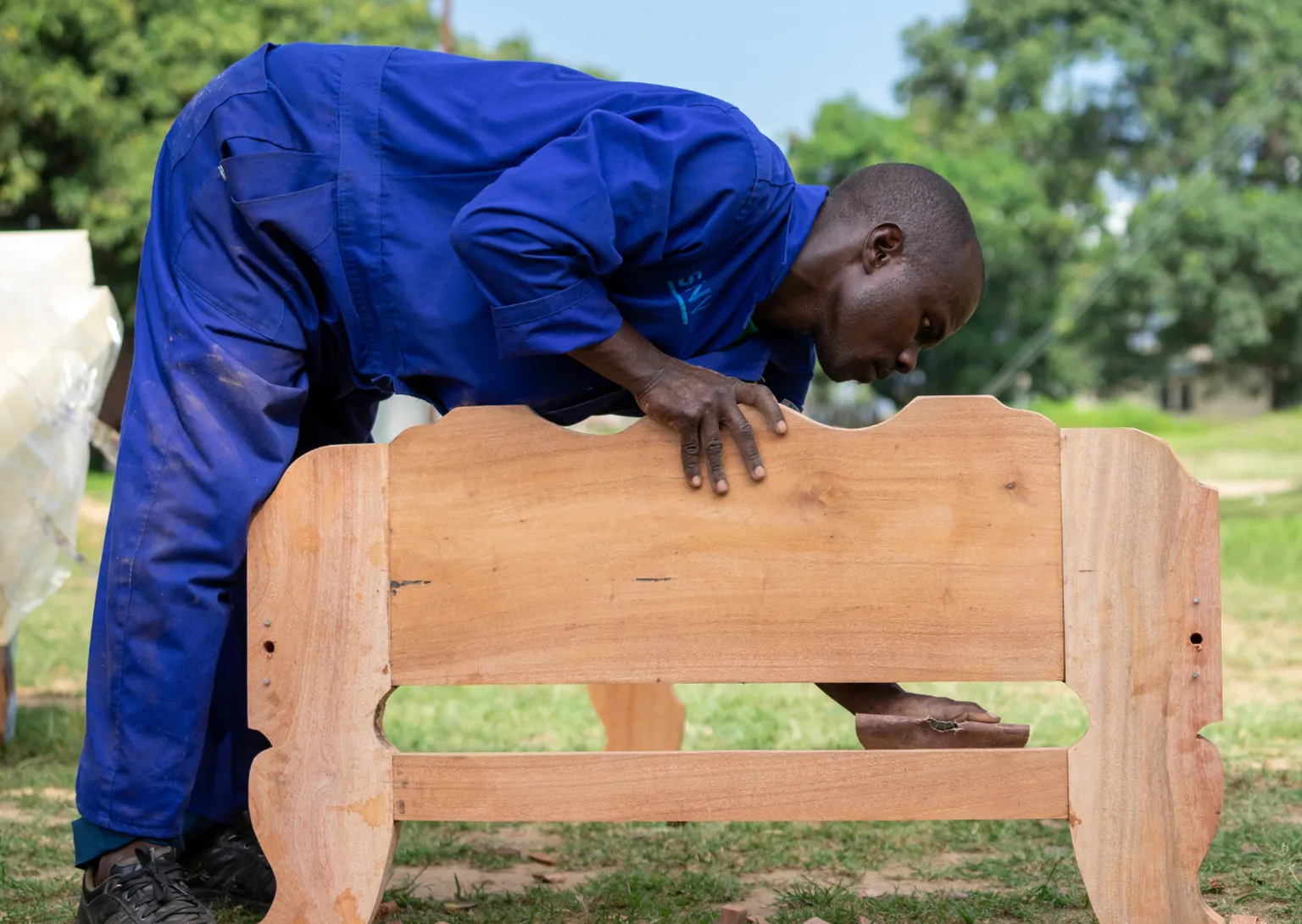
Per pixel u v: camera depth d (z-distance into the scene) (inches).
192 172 92.7
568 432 84.5
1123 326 1218.0
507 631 84.8
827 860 118.0
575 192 80.4
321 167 90.4
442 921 101.0
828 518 83.1
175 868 89.5
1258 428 983.6
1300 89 1192.2
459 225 81.3
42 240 158.7
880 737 86.0
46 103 635.5
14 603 153.1
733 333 93.0
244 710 106.7
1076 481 82.4
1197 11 1197.7
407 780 85.0
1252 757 151.6
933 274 90.7
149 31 686.5
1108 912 82.1
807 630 83.3
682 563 84.0
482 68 92.7
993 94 1202.0
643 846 124.6
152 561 86.4
